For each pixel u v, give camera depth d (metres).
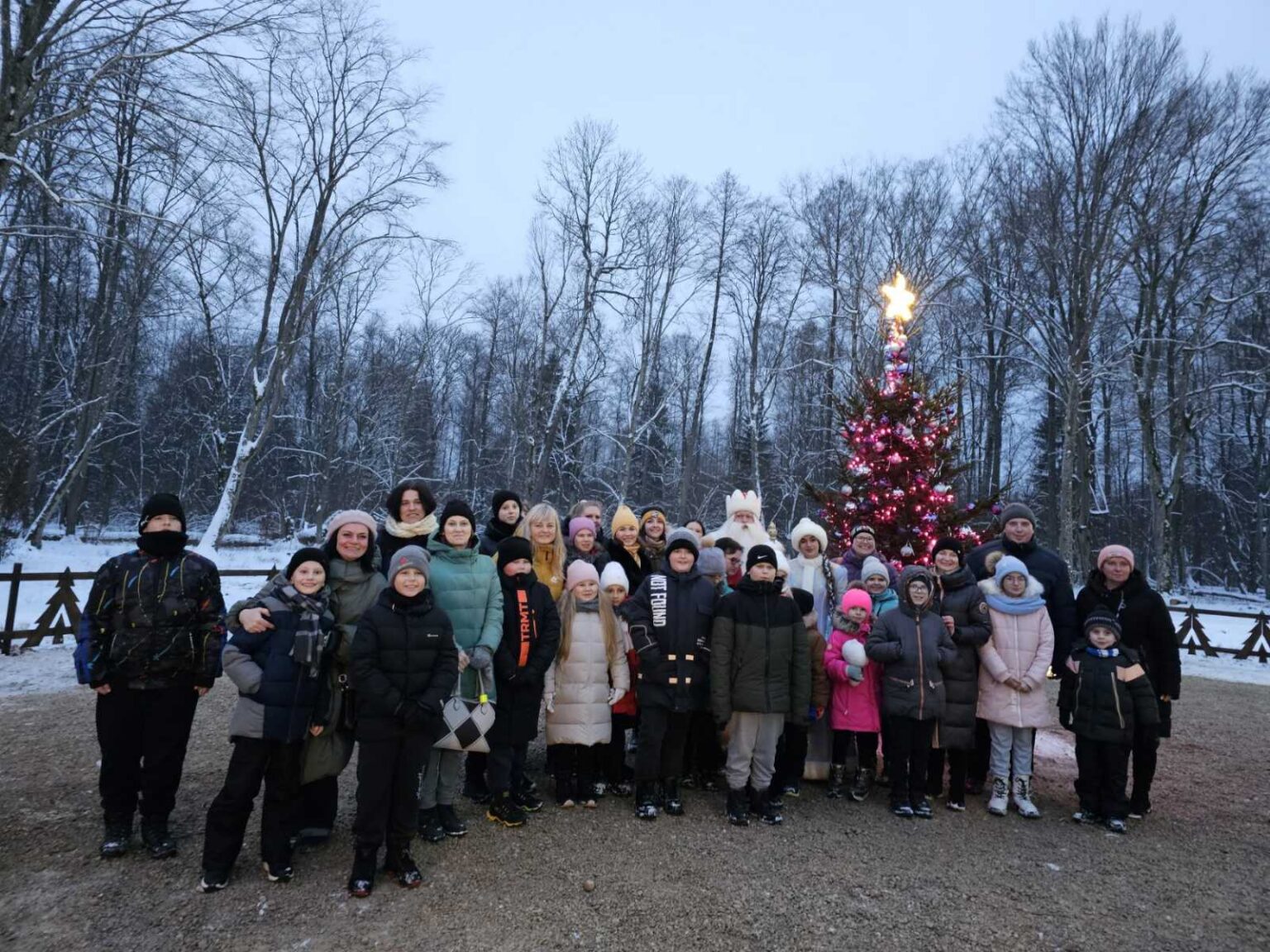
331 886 3.74
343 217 20.61
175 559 4.09
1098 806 5.25
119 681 3.96
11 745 5.84
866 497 8.16
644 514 6.39
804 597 5.52
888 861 4.36
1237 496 34.78
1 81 9.87
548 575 5.41
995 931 3.57
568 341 30.80
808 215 27.22
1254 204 22.06
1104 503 30.16
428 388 38.56
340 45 19.61
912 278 23.97
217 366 29.84
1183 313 25.42
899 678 5.23
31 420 20.11
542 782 5.63
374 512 33.38
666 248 30.89
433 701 3.74
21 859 3.87
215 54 11.43
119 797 3.97
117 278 21.38
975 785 5.91
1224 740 8.14
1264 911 3.94
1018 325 30.28
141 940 3.18
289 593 3.81
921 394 8.26
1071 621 5.65
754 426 29.44
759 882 3.99
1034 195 21.12
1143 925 3.72
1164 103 19.92
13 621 9.62
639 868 4.10
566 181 28.31
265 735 3.63
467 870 3.98
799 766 5.44
